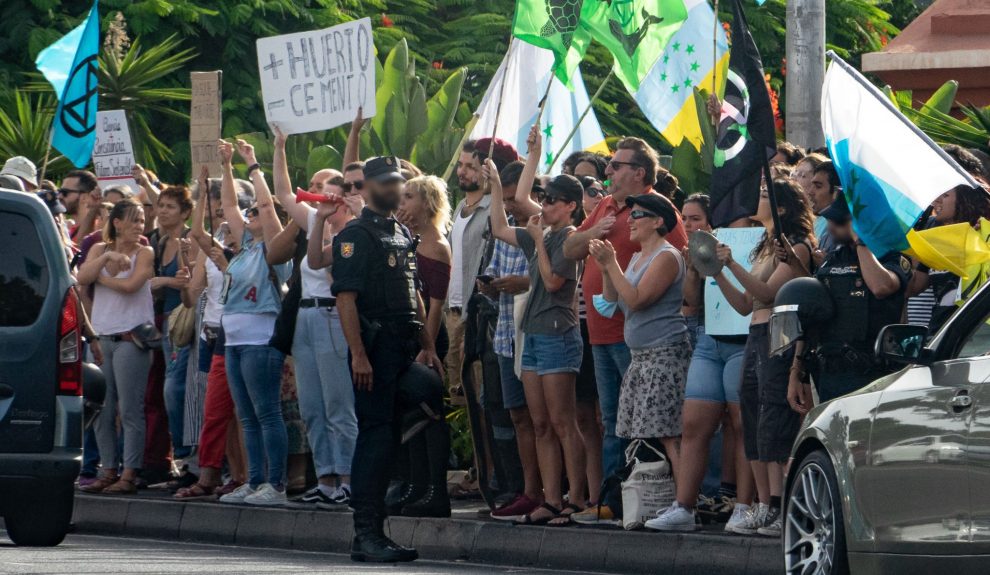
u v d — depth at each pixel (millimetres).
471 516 19797
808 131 23688
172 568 15750
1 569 15078
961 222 15750
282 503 20797
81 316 18250
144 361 23000
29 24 43500
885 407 12375
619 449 18828
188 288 22500
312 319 20203
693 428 17594
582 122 26609
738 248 17953
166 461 23672
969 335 12078
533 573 17062
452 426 23375
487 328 19422
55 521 18234
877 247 15352
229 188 21359
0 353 17500
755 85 16938
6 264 17688
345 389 20312
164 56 43938
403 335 17344
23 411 17562
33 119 38625
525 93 25016
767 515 17062
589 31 21656
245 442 21172
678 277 17938
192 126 22062
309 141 31344
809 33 23672
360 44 21281
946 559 11352
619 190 18797
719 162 17125
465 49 49688
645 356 17906
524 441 19234
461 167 20672
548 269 18234
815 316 15523
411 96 30594
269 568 16109
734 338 17422
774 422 16500
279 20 46906
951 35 38562
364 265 17141
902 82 38688
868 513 12375
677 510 17594
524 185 19484
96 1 23547
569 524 18547
